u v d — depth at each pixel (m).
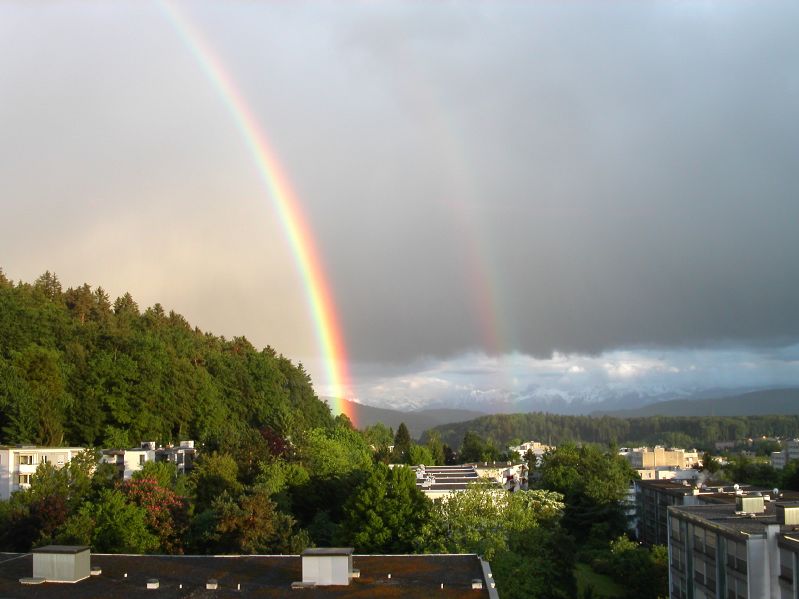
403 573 46.22
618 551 102.69
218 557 50.66
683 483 136.88
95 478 83.75
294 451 121.12
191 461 124.12
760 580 53.56
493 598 40.22
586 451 161.75
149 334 172.25
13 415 112.25
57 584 43.81
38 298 174.50
